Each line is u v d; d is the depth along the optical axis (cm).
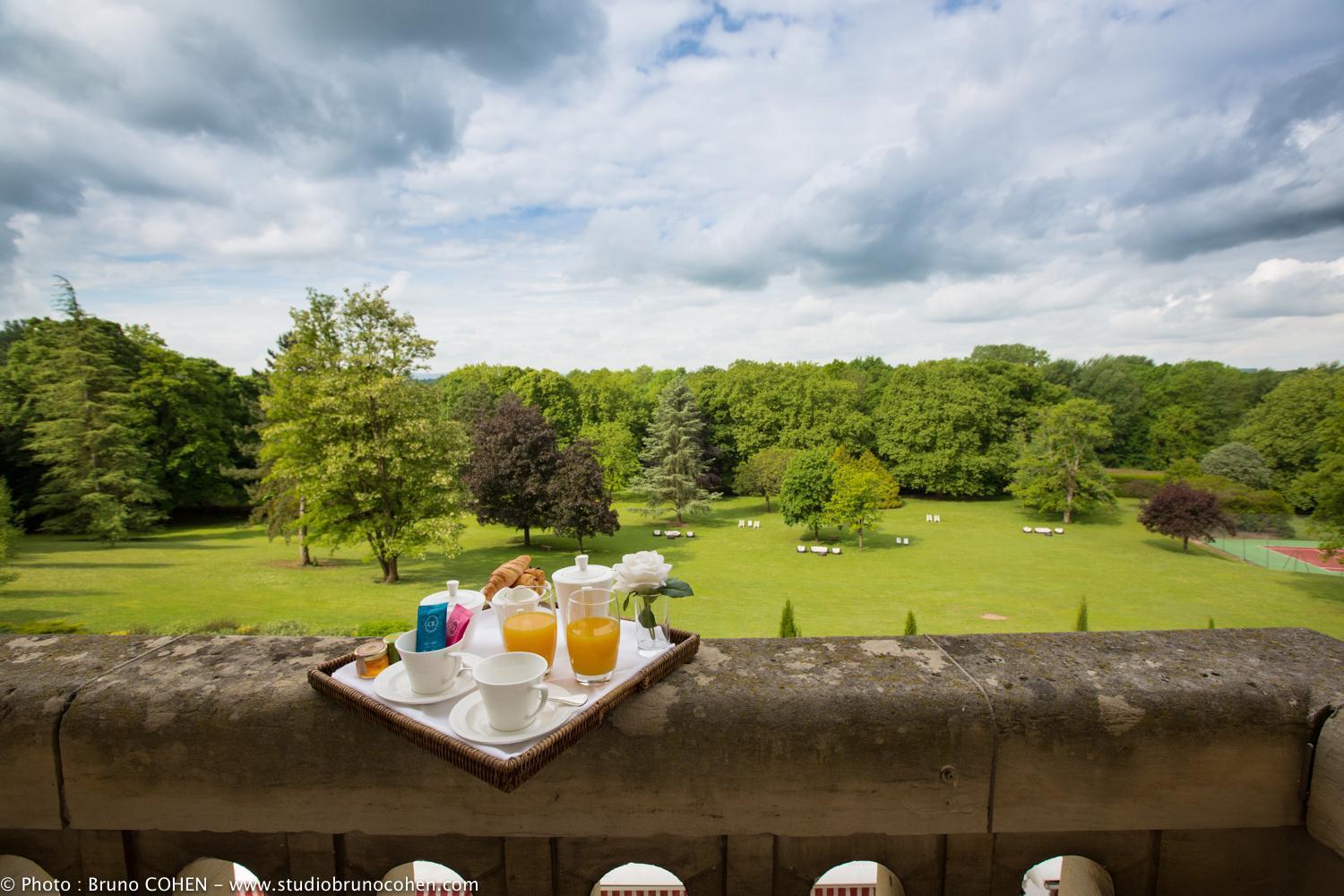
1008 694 159
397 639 153
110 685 167
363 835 163
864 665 176
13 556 3447
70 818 165
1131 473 6462
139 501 4366
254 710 158
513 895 163
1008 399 6253
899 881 165
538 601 182
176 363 4734
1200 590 3366
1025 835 164
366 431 2895
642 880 523
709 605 2922
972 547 4356
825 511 4388
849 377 7975
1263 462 5459
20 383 4538
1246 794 160
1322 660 178
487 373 7488
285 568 3294
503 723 134
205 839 165
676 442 5462
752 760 155
